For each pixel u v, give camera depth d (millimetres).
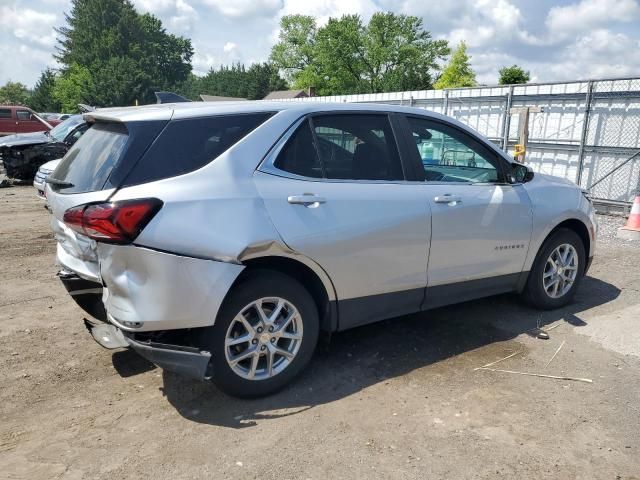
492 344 4270
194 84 120312
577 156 12289
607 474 2703
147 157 3029
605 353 4117
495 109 13742
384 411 3271
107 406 3316
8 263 6531
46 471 2691
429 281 4004
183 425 3113
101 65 71062
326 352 4090
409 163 3955
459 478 2662
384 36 58969
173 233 2914
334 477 2660
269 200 3223
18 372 3732
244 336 3262
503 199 4367
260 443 2939
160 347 3008
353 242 3504
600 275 6297
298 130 3494
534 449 2902
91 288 3314
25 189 13492
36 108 79812
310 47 68875
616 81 11383
